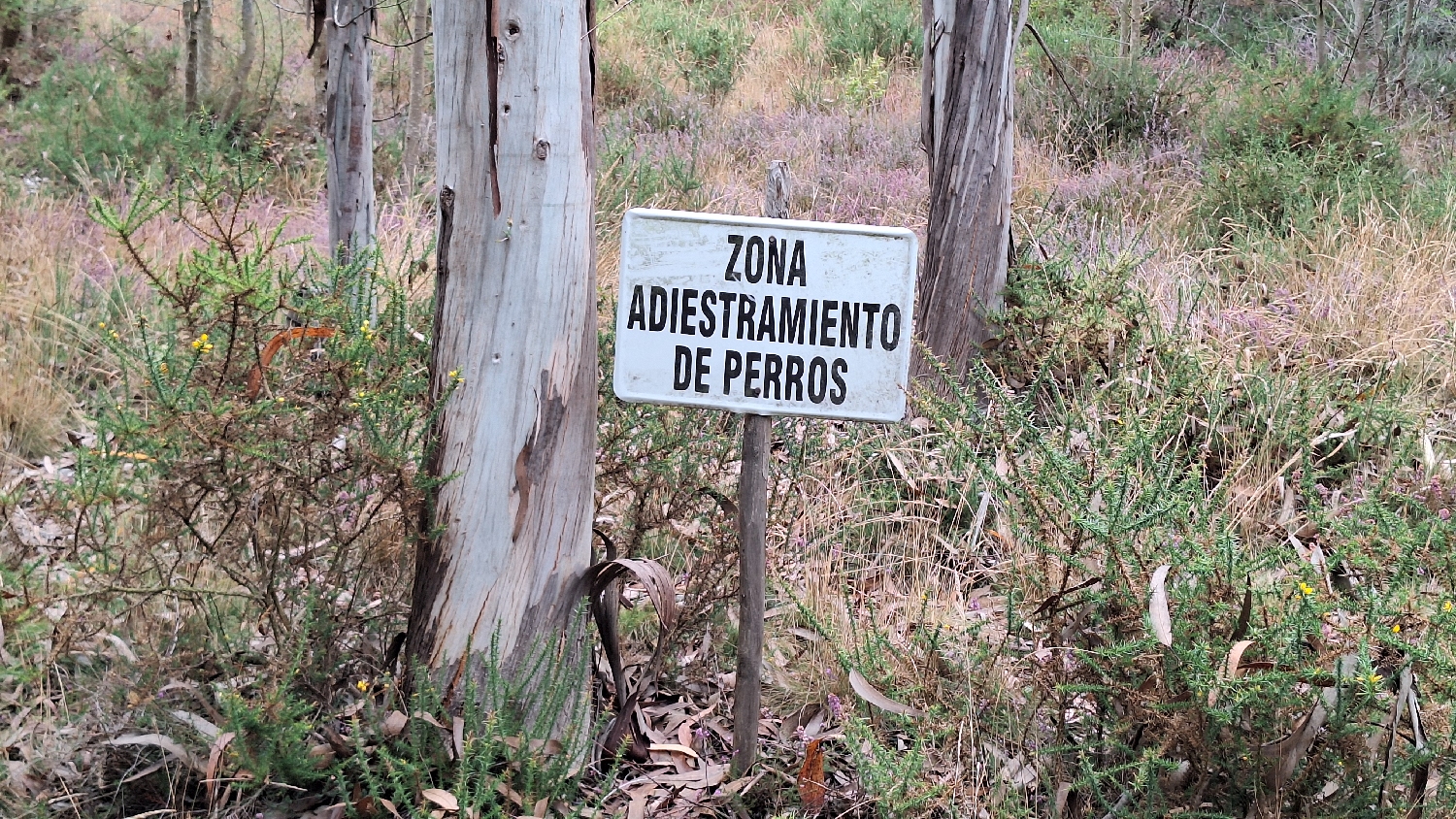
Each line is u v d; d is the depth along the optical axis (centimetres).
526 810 239
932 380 491
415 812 226
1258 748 228
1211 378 433
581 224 252
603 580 266
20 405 416
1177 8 1256
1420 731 221
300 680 266
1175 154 786
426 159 866
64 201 646
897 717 272
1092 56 932
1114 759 258
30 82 907
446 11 240
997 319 489
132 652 269
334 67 500
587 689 272
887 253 249
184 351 294
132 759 261
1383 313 525
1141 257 545
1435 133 909
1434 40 1205
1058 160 819
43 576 291
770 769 269
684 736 284
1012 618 274
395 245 580
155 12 1156
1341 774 234
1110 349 471
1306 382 428
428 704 249
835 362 253
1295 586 244
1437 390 479
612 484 324
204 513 303
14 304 479
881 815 246
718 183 768
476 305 248
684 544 357
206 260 264
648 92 1095
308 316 277
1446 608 224
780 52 1233
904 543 374
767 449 261
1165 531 260
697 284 252
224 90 894
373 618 273
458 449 253
